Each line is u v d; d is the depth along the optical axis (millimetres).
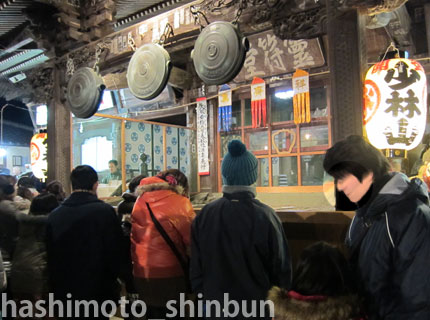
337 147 1794
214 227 2363
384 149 2875
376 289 1661
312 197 6430
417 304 1529
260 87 6945
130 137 7863
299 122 6395
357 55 2949
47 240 3166
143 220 2922
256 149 7473
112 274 3189
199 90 8211
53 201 3502
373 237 1695
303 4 3283
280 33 3479
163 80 4012
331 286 1713
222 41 3547
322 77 6602
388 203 1665
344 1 2961
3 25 6328
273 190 7172
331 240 3043
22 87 10805
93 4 5102
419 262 1550
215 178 7848
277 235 2305
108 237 3094
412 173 4770
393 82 2775
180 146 8727
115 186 7461
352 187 1771
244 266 2260
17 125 20094
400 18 5156
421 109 2807
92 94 4629
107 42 4789
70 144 5504
